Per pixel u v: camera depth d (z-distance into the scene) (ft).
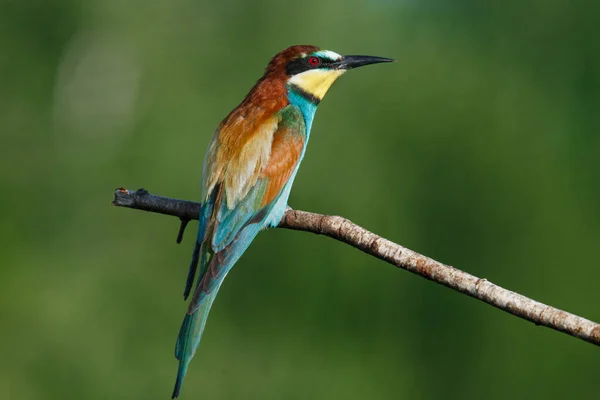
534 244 53.06
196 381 48.96
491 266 53.42
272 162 25.54
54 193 62.54
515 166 55.47
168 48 71.46
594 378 45.44
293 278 50.19
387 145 56.80
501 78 60.49
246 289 50.83
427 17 64.44
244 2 69.82
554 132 57.67
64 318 52.26
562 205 53.83
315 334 49.55
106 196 62.23
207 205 24.49
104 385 49.93
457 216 54.54
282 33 68.13
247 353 50.11
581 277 52.21
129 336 52.90
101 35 75.00
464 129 56.59
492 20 63.10
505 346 47.50
